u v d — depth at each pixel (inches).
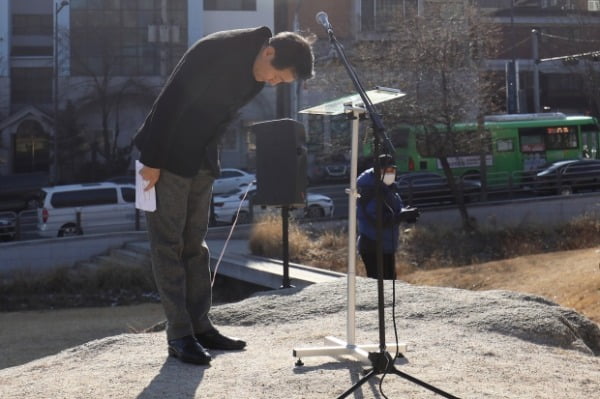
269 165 374.9
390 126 925.2
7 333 570.6
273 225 750.5
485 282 588.4
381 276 152.6
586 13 1285.7
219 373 166.2
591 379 172.9
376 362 147.3
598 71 1258.6
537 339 216.5
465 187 1064.2
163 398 148.9
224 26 1999.3
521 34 2116.1
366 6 1720.0
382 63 919.0
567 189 1130.7
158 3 1959.9
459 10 923.4
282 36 162.4
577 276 532.1
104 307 694.5
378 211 153.1
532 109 2208.4
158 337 211.8
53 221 986.7
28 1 2117.4
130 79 1913.1
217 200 1015.0
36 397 152.4
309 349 173.5
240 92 165.3
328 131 1038.4
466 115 915.4
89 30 1930.4
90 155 1903.3
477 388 157.5
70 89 1931.6
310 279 498.9
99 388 156.6
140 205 171.6
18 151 1945.1
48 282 759.1
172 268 174.7
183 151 165.6
